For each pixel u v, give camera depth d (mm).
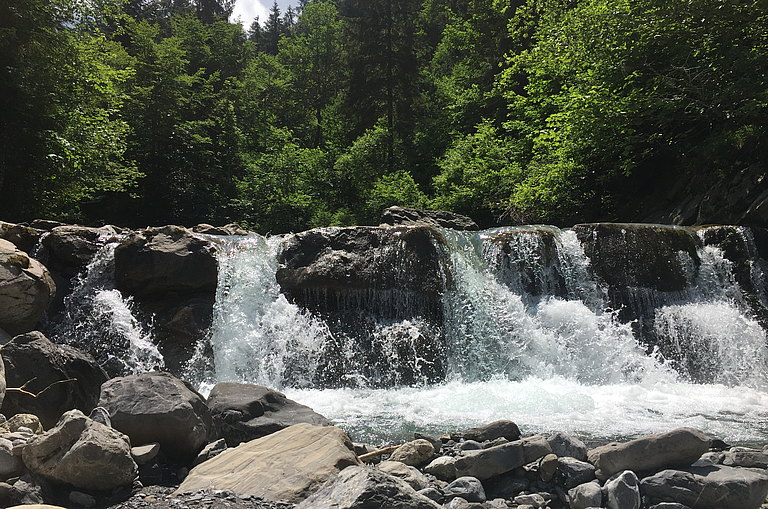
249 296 10953
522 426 7375
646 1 16016
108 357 10164
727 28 15094
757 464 4887
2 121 17938
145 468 4832
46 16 18578
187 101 33812
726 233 12625
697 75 15352
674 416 7910
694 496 4180
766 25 14969
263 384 10195
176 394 5352
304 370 10320
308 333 10703
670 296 11977
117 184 22672
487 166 24266
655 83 16375
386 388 10070
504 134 29234
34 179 19234
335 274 11078
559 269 11969
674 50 15883
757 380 10555
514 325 11016
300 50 45875
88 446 4246
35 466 4309
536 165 21219
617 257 12086
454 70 36344
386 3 36812
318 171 34219
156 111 31781
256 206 33094
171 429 5078
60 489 4316
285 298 11062
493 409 8352
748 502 4137
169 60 32625
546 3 23516
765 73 14453
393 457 5359
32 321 9172
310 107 46156
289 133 36188
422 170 34406
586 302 11773
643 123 17438
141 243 11094
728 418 7824
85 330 10430
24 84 17875
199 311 10648
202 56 44875
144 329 10484
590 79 17953
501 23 32781
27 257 9430
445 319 11188
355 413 8195
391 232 11656
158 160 31891
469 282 11523
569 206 19594
